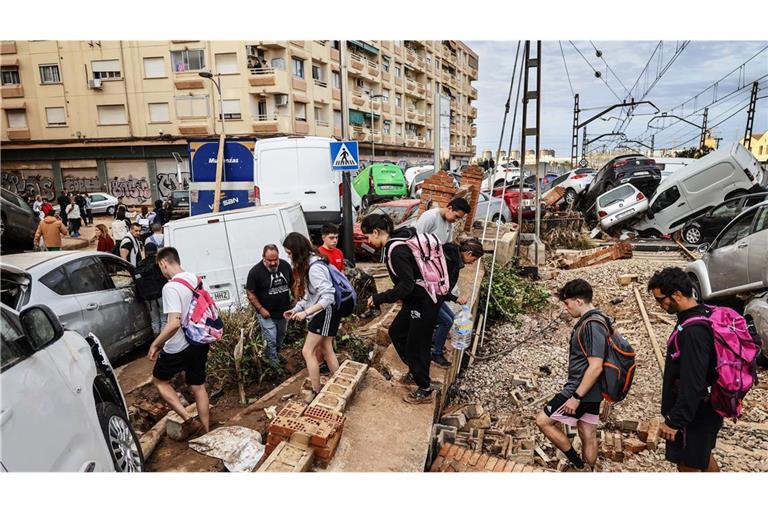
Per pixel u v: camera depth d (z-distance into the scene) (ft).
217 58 111.96
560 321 29.14
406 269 13.28
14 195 42.01
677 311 10.99
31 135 119.75
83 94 116.78
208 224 24.18
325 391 14.03
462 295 25.21
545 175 112.78
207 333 14.51
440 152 48.67
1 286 17.19
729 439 15.75
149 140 116.67
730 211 45.96
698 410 10.74
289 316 14.69
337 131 139.64
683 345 10.44
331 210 38.27
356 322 23.77
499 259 36.76
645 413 17.61
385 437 12.76
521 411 18.48
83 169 120.88
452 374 18.90
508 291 31.35
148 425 16.79
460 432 15.92
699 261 28.40
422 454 12.21
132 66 114.42
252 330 19.69
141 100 115.65
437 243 13.80
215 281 24.14
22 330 8.72
